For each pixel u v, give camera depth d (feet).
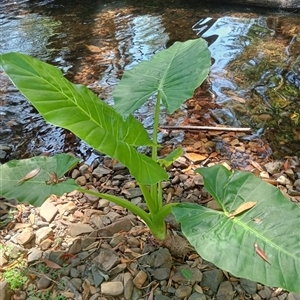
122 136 2.39
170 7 7.47
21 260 2.99
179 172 3.81
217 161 3.96
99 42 6.20
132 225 3.22
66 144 4.29
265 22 6.84
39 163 2.97
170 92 2.97
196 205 2.60
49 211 3.35
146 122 4.53
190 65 3.13
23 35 6.45
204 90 5.04
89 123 2.20
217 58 5.73
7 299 2.72
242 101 4.83
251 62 5.61
